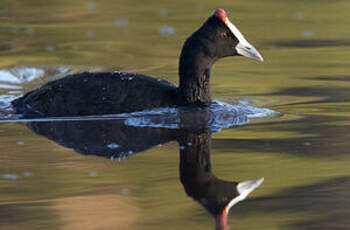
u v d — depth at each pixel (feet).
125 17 79.97
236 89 49.01
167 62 58.54
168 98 41.50
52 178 29.40
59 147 33.94
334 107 42.88
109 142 34.65
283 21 76.95
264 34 70.49
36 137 35.78
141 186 28.32
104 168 30.76
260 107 43.34
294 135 36.06
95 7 86.17
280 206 26.12
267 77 53.16
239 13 81.87
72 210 25.76
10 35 70.33
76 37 69.56
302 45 65.67
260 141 35.01
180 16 80.07
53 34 71.00
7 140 35.22
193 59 41.86
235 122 39.34
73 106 40.55
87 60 59.52
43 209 25.86
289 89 48.80
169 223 24.44
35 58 60.49
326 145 33.99
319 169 30.22
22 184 28.66
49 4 87.66
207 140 35.35
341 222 24.26
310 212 25.40
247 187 28.17
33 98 42.27
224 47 42.27
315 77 52.60
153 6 87.10
